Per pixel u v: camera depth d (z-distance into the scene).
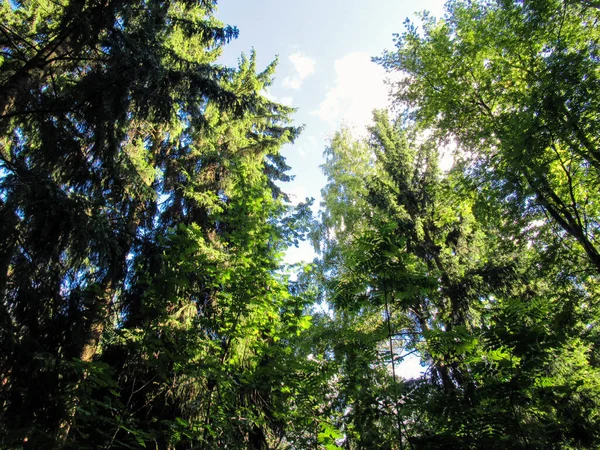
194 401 5.24
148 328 5.07
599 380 5.58
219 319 5.82
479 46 10.17
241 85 11.70
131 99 5.80
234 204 7.19
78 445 3.29
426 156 11.90
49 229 4.07
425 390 3.29
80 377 3.83
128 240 5.72
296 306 6.20
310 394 4.79
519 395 2.98
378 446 3.37
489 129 9.35
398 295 3.82
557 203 9.28
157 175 9.03
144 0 6.39
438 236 10.80
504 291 9.44
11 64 5.52
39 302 4.12
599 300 9.20
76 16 5.12
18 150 6.02
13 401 3.50
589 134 7.01
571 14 8.57
